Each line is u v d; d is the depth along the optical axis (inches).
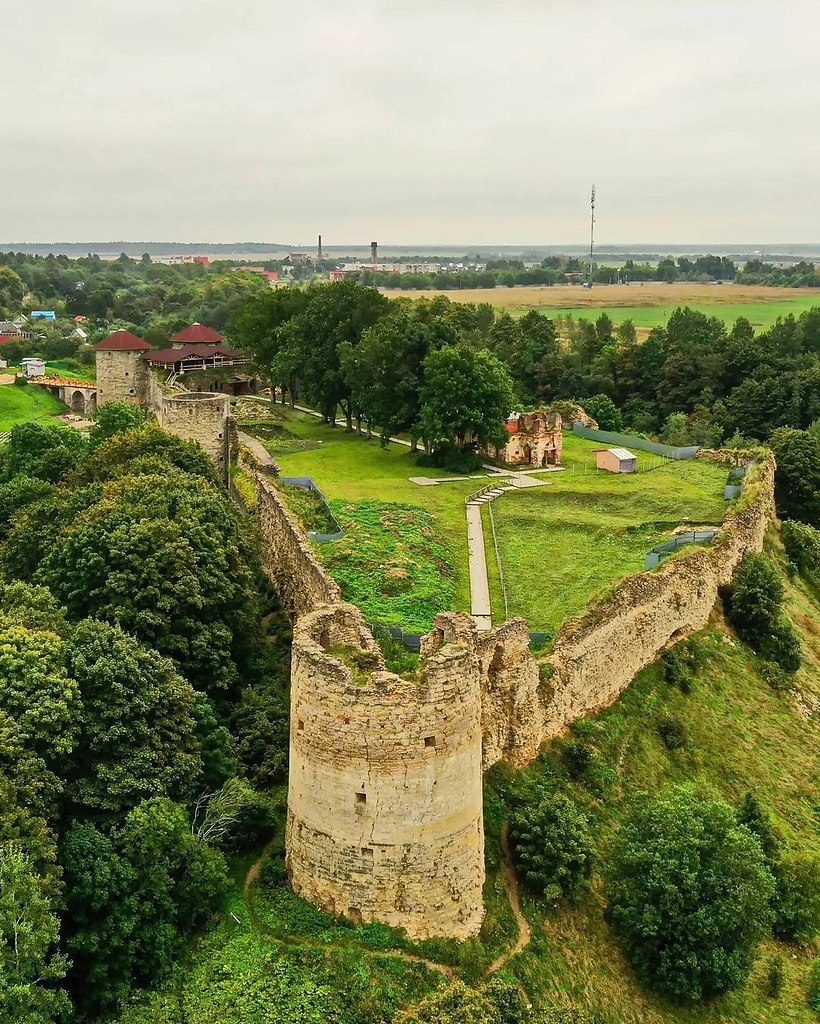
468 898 1103.0
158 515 1765.5
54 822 1091.9
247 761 1374.3
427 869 1056.2
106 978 991.6
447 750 1045.8
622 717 1705.2
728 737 1798.7
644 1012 1209.4
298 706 1076.5
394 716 1016.2
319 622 1138.7
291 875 1118.4
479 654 1358.3
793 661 2078.0
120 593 1553.9
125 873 1020.5
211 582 1640.0
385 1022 971.3
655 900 1267.2
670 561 2018.9
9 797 1023.0
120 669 1231.5
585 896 1309.1
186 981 1003.9
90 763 1171.3
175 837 1075.9
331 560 2160.4
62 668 1211.2
